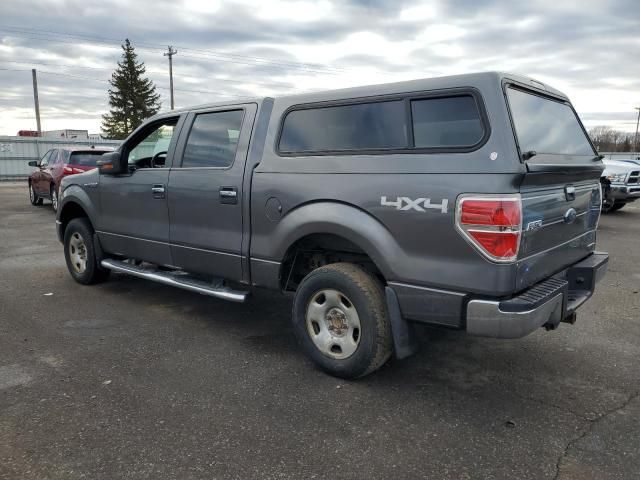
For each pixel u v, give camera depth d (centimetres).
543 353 411
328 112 363
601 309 525
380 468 259
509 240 280
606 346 425
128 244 527
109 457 265
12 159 2805
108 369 373
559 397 337
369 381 359
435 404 326
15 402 321
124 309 520
